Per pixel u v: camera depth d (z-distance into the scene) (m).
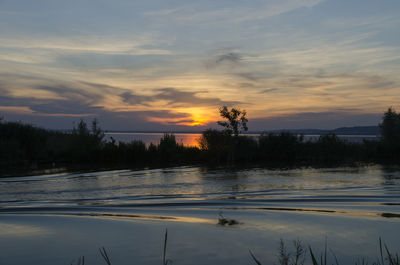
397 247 4.55
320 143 29.34
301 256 4.15
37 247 4.72
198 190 12.29
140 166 23.52
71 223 6.18
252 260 4.03
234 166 23.23
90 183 14.65
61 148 29.77
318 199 9.17
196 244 4.73
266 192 11.30
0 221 6.39
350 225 5.81
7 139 27.20
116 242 4.90
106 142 32.19
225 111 27.41
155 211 7.46
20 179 16.33
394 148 28.52
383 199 9.15
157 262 4.04
